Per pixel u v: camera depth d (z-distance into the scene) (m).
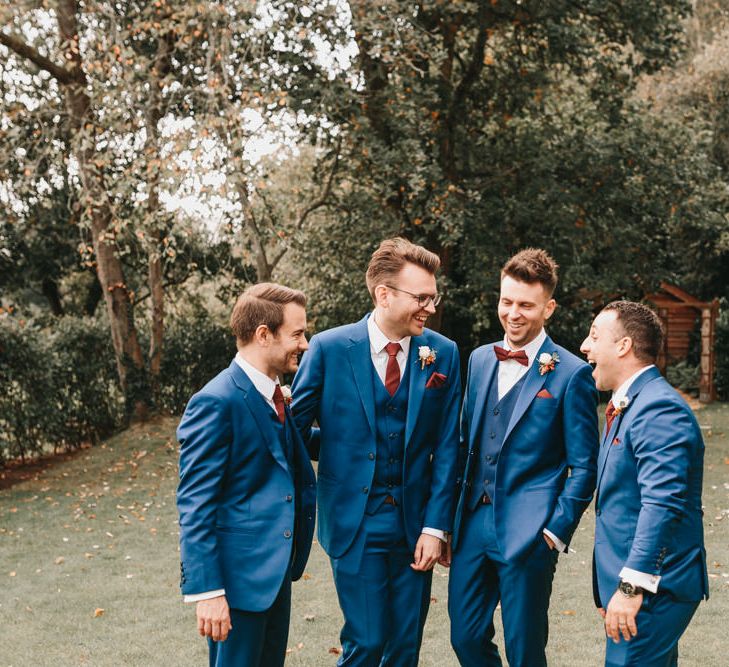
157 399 14.86
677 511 2.63
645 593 2.69
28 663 4.64
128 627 5.25
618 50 14.97
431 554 3.26
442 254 15.39
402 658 3.31
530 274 3.28
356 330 3.36
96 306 20.91
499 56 15.61
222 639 2.69
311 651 4.70
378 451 3.29
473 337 19.30
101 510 9.48
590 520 8.02
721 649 4.53
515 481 3.30
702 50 23.31
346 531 3.25
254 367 2.94
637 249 16.20
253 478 2.87
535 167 14.80
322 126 12.41
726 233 19.47
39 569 6.87
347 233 14.97
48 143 11.97
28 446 14.16
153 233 12.14
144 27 11.30
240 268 17.09
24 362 13.84
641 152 14.80
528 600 3.24
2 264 18.14
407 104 12.62
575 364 3.33
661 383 2.84
